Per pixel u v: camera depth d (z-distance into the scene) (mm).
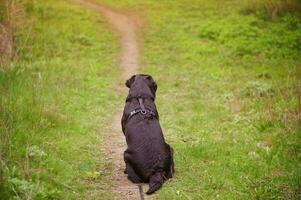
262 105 13062
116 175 8625
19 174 7613
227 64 19484
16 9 18312
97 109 13172
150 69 18812
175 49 21953
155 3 30688
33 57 18578
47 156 8727
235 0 29578
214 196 7738
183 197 7637
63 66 18125
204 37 23484
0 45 14945
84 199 7551
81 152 9648
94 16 27469
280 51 20453
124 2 31125
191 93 15398
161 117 12711
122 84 16641
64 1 29828
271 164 9109
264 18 24641
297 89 13633
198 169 8836
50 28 23562
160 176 7727
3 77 13062
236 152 9766
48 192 7359
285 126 10945
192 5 29547
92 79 16688
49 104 12078
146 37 24062
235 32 22781
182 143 10477
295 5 25062
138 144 7945
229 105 13828
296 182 8242
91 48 21812
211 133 11242
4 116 9602
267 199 7699
